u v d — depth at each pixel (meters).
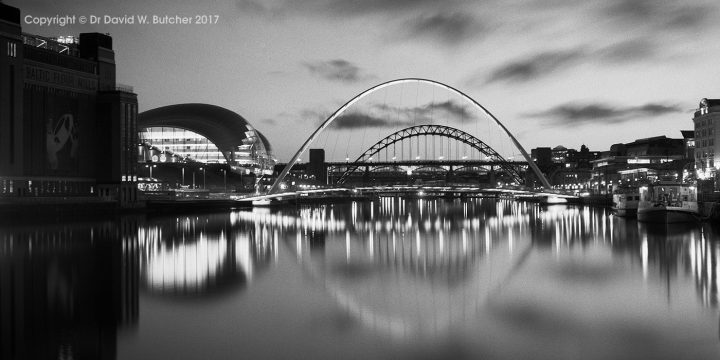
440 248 74.62
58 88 141.25
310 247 75.50
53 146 140.00
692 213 100.88
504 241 83.12
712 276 50.88
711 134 142.75
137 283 48.44
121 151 151.38
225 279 50.78
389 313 38.94
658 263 58.62
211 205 167.75
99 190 151.00
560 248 72.81
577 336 33.34
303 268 57.28
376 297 43.81
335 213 163.50
